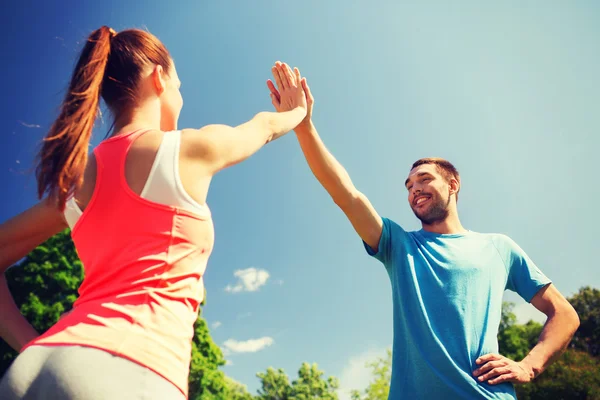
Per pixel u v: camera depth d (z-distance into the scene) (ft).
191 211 3.98
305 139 8.66
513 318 90.74
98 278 3.84
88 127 4.00
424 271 8.55
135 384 3.21
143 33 4.93
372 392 94.38
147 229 3.86
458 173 10.16
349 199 9.00
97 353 3.24
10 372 3.22
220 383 73.77
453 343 7.64
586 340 78.23
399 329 8.35
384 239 9.27
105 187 4.02
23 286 56.75
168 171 3.96
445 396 7.24
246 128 4.66
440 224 9.63
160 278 3.73
